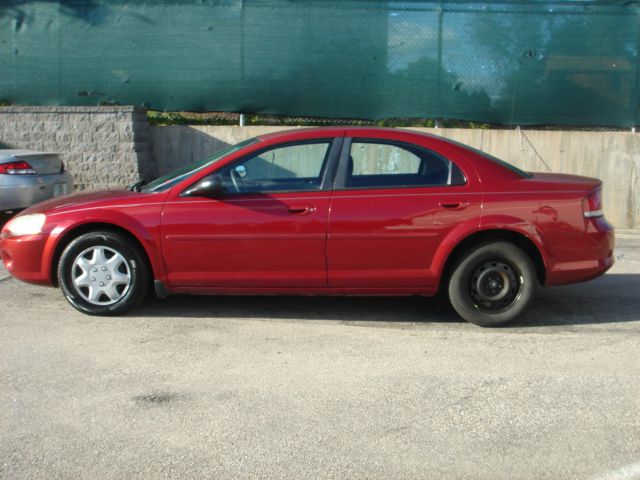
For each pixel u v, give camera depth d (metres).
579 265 5.75
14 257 5.91
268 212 5.62
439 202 5.62
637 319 6.13
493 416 4.18
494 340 5.53
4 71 11.10
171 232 5.65
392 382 4.66
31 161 8.75
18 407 4.25
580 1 10.30
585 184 5.83
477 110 10.61
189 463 3.65
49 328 5.66
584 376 4.80
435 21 10.46
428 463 3.66
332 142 5.82
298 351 5.21
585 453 3.77
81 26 10.88
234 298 6.59
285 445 3.83
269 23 10.62
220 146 11.02
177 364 4.94
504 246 5.69
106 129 10.71
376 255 5.65
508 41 10.45
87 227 5.83
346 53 10.62
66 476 3.52
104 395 4.43
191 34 10.75
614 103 10.48
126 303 5.84
